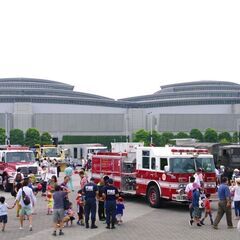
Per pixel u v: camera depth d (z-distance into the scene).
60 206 18.80
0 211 19.48
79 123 169.88
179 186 26.08
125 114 177.00
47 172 34.88
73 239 17.83
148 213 25.39
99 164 32.47
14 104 168.38
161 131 172.38
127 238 17.98
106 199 20.28
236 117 171.62
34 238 18.08
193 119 171.00
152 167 28.12
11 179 35.47
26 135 144.38
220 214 20.11
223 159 42.78
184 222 22.16
